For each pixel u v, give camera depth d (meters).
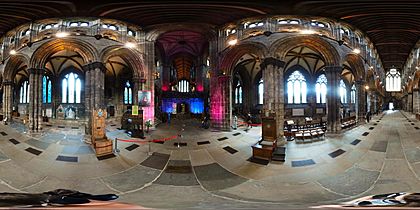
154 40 22.89
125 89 35.41
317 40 18.38
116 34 20.69
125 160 12.62
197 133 19.88
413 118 29.00
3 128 18.78
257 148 12.90
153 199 7.78
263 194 8.41
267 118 13.73
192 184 9.67
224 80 21.66
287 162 12.03
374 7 16.72
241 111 32.53
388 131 18.06
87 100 19.28
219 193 8.60
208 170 11.38
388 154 12.14
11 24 20.83
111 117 31.06
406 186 8.64
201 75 37.97
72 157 12.66
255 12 18.19
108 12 18.64
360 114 24.11
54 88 32.12
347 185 9.11
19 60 22.03
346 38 20.59
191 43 34.75
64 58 30.39
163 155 13.49
